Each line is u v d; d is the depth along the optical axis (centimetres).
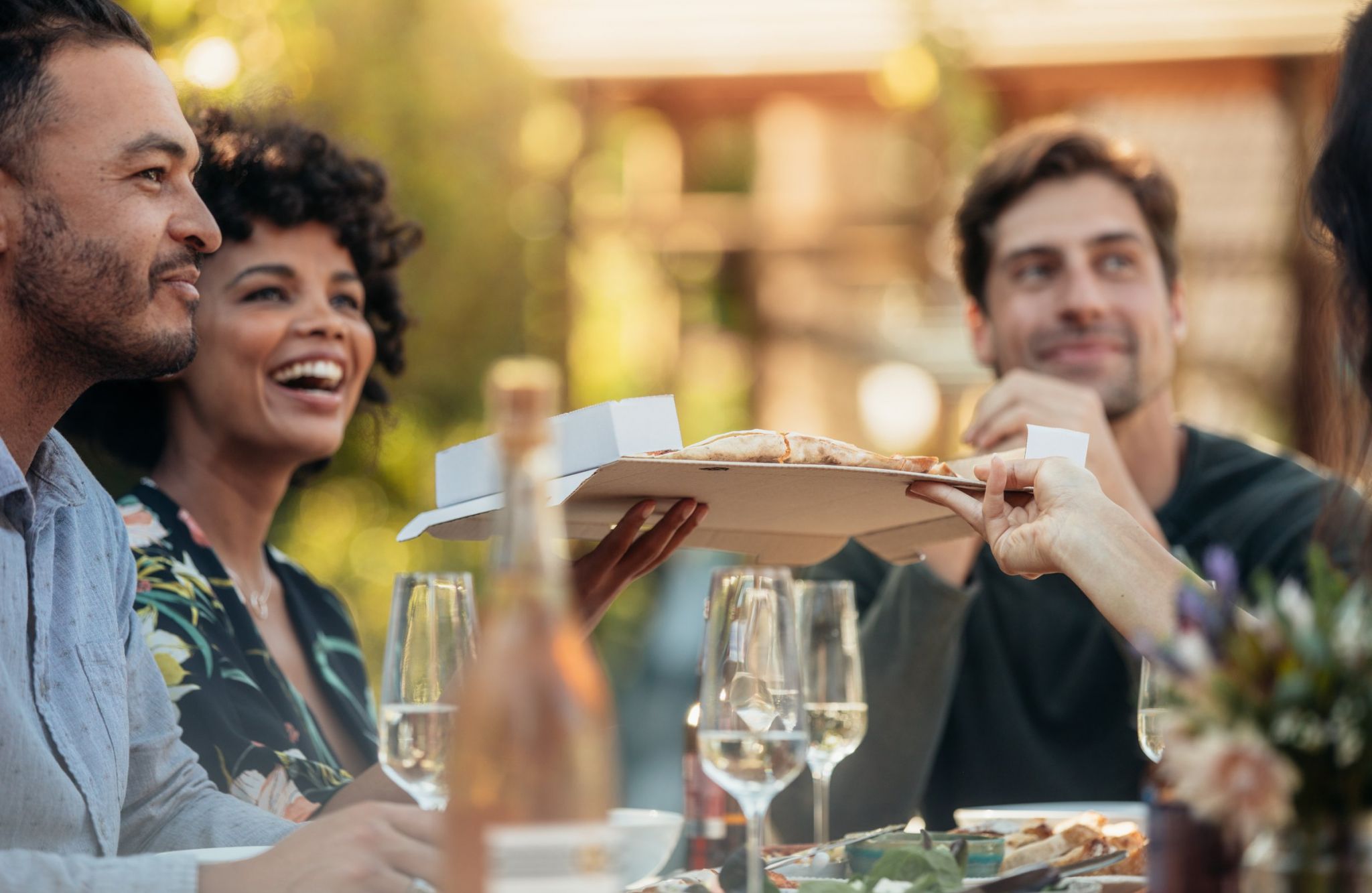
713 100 703
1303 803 90
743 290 823
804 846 177
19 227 156
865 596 281
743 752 124
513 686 80
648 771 460
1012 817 174
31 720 153
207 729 196
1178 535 275
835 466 156
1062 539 155
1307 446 594
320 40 443
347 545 493
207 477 241
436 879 112
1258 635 92
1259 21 607
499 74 555
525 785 79
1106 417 282
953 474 172
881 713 249
